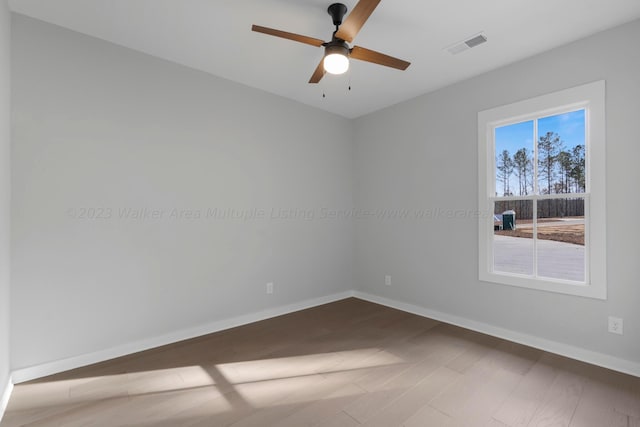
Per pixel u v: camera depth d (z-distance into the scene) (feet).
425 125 12.03
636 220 7.56
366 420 6.06
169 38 8.46
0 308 6.26
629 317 7.65
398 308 13.01
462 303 10.96
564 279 8.87
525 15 7.40
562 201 8.96
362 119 14.52
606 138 7.94
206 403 6.62
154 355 8.80
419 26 7.85
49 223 7.76
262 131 11.82
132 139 8.98
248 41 8.61
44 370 7.66
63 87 7.95
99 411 6.35
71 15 7.49
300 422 6.01
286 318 11.90
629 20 7.57
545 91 8.96
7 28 6.93
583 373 7.69
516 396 6.78
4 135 6.64
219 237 10.71
